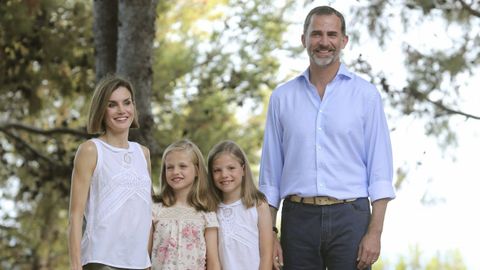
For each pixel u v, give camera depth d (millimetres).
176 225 6055
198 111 12336
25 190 12164
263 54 12086
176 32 13383
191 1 13555
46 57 11102
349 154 5887
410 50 9586
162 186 6184
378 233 5805
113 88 5656
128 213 5613
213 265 6109
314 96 5961
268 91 12688
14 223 13508
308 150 5910
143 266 5676
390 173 5902
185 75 12594
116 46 10078
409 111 9562
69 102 12891
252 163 12797
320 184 5859
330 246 5902
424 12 9422
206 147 12078
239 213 6156
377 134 5902
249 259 6117
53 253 14289
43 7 11008
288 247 6000
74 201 5535
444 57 9453
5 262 14117
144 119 9547
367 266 5832
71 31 11234
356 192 5863
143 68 9555
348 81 5953
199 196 6113
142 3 9539
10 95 12047
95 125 5676
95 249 5535
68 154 12102
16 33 10766
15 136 11953
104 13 10078
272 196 6113
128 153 5707
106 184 5590
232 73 12008
